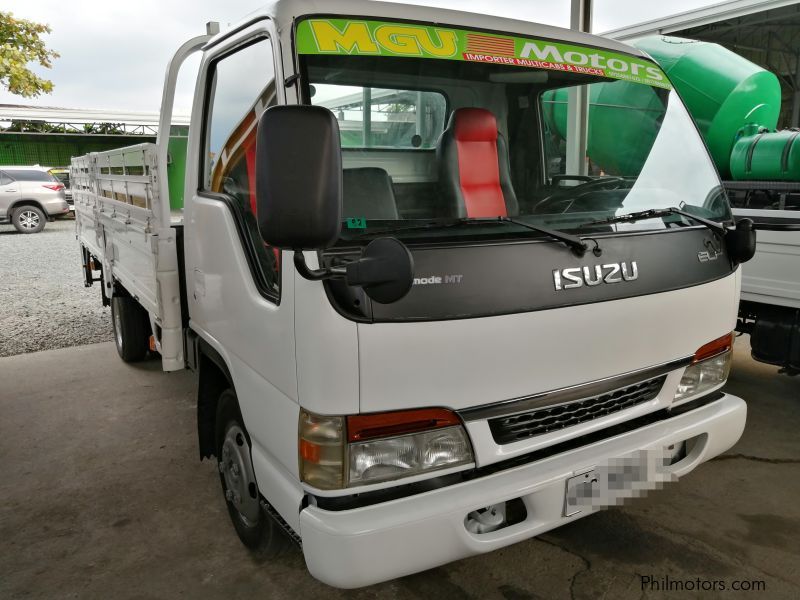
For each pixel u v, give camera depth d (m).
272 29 2.16
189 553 2.94
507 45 2.49
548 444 2.20
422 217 2.39
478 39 2.43
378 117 2.32
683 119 2.93
